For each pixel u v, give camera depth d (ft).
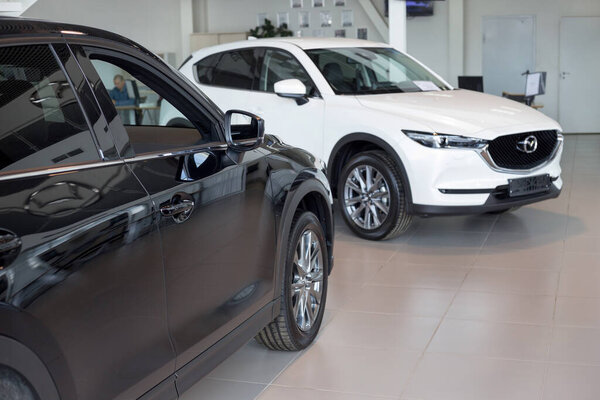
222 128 7.63
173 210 6.14
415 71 18.40
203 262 6.72
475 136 14.39
